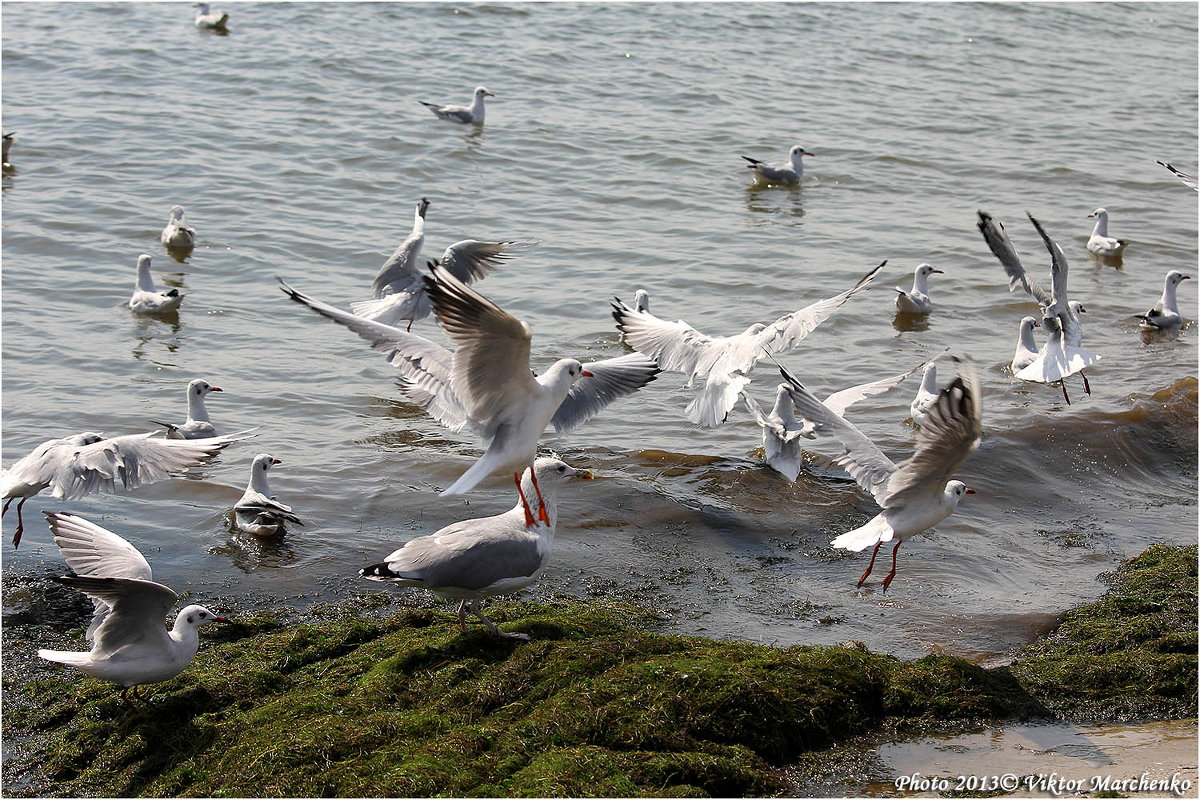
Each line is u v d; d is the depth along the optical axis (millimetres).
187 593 11977
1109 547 13742
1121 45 43094
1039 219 27406
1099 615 11930
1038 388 18500
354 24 39062
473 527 10523
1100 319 22109
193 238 23109
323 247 23547
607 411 17391
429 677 9867
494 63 36406
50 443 11992
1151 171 30750
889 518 10438
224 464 15133
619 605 11750
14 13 37656
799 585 12602
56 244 22922
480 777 8625
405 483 14680
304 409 17031
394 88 33719
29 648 10992
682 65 37500
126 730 9438
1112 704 10477
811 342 20312
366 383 18062
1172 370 19500
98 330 19531
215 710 9758
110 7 39000
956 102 35750
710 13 42844
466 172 28359
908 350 20078
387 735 9109
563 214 26109
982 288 23125
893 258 24438
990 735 9961
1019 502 14867
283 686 10086
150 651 9531
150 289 20609
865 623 11844
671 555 13109
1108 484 15594
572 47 38375
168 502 14000
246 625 11258
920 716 10125
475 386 10141
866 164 30438
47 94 31250
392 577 10141
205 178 26750
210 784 8742
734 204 27312
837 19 43500
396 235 24344
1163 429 17078
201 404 16109
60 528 10414
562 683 9758
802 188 28703
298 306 20953
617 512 13992
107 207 24797
